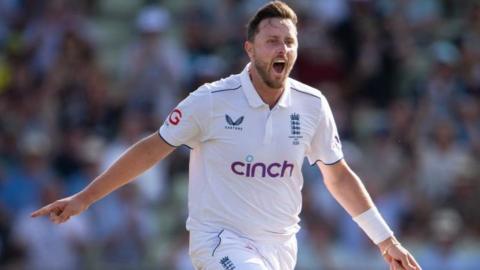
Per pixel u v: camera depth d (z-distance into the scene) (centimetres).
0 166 4606
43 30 5422
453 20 5722
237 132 2055
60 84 5050
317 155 2139
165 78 4956
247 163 2058
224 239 2055
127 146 4581
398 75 5231
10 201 4484
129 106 4928
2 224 4419
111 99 4981
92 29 5944
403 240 4425
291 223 2112
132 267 4156
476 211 4584
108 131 4881
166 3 5959
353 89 5156
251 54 2061
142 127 4656
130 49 5559
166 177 4650
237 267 2019
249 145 2055
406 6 5556
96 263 4322
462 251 4403
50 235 4350
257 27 2041
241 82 2069
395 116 4844
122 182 2089
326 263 4231
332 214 4394
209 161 2073
